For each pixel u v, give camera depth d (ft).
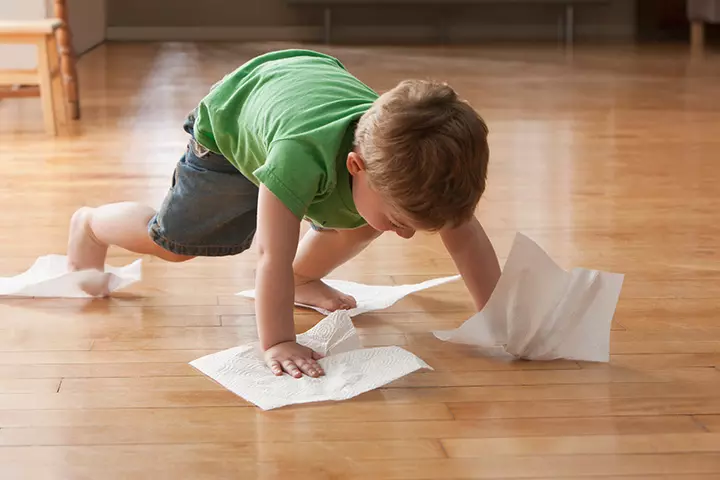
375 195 3.68
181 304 4.99
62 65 11.40
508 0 22.16
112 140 10.16
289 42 21.97
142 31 22.58
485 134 3.58
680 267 5.66
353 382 3.85
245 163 4.30
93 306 4.94
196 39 22.57
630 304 4.97
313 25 22.95
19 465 3.25
